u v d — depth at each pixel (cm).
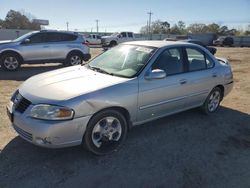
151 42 527
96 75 444
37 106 360
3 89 780
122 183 342
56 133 354
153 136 480
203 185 347
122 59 489
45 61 1197
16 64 1141
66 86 394
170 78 481
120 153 415
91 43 4003
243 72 1290
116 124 415
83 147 397
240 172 382
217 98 616
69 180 343
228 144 467
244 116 614
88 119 373
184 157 414
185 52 525
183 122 553
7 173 351
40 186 329
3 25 8150
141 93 433
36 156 393
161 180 353
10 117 398
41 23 6575
